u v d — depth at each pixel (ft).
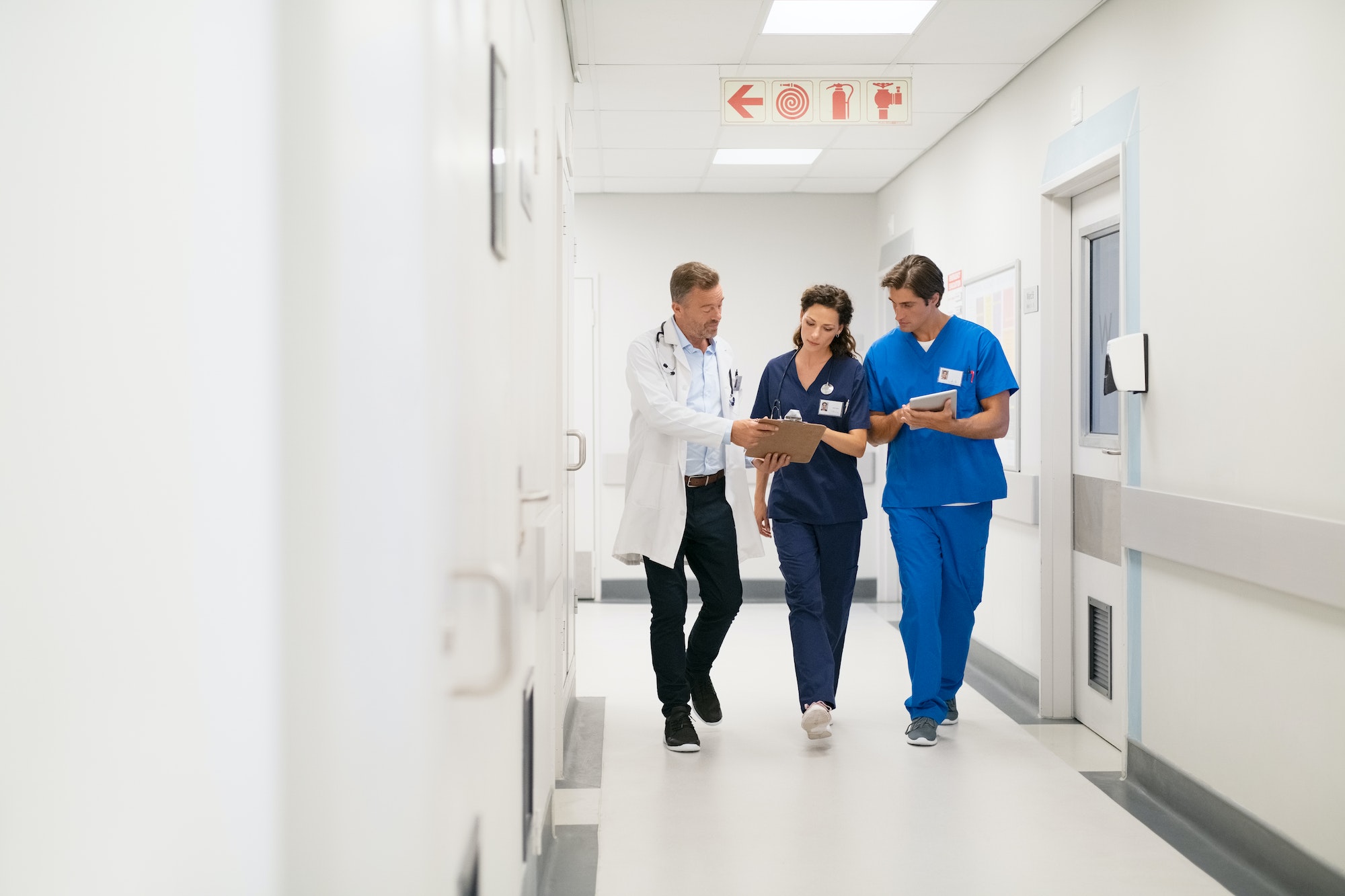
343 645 3.01
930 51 14.02
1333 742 7.93
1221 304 9.52
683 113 17.07
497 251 4.54
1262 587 8.84
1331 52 7.93
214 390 2.77
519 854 5.57
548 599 8.00
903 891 8.35
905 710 13.76
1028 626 14.64
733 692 14.74
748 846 9.23
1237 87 9.25
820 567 12.32
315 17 2.88
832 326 11.78
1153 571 10.79
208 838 2.78
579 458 12.50
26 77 2.53
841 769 11.34
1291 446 8.46
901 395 12.26
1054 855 9.09
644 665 16.71
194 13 2.71
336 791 2.99
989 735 12.67
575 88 15.78
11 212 2.53
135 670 2.67
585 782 10.92
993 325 16.07
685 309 11.59
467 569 3.71
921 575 12.03
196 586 2.76
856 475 12.14
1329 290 7.97
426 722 3.16
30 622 2.58
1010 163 15.34
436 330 3.19
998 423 11.73
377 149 3.00
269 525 2.87
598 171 21.25
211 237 2.75
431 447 3.13
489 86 4.29
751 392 23.49
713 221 23.43
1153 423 10.80
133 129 2.63
